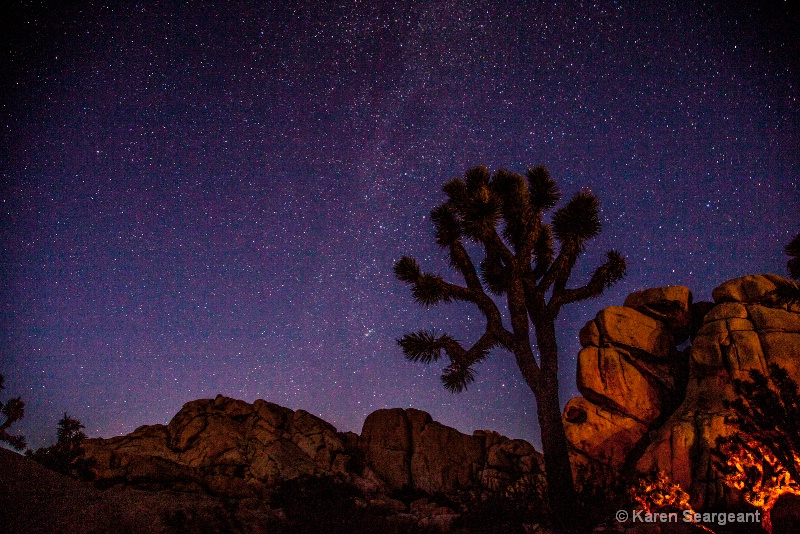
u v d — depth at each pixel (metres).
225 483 11.44
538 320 10.32
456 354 10.48
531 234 10.75
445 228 11.38
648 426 12.42
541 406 9.48
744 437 9.60
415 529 6.78
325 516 6.57
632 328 13.37
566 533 6.80
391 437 14.50
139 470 11.08
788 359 11.12
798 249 9.51
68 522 5.36
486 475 13.36
